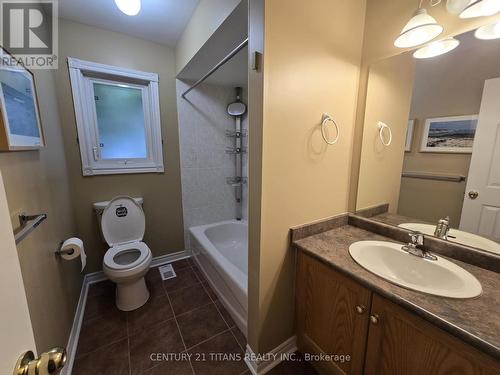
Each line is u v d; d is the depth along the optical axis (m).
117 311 1.79
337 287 1.08
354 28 1.31
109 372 1.31
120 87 2.12
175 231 2.58
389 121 1.33
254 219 1.19
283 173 1.16
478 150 1.03
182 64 2.04
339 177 1.44
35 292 1.00
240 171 2.84
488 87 0.98
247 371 1.32
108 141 2.13
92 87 1.99
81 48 1.85
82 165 1.99
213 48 1.64
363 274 0.95
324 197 1.38
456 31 1.02
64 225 1.61
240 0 1.15
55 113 1.67
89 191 2.06
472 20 0.97
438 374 0.74
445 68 1.10
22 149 0.96
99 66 1.92
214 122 2.60
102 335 1.56
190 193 2.59
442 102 1.13
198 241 2.34
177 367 1.34
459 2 0.94
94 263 2.17
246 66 1.98
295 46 1.08
